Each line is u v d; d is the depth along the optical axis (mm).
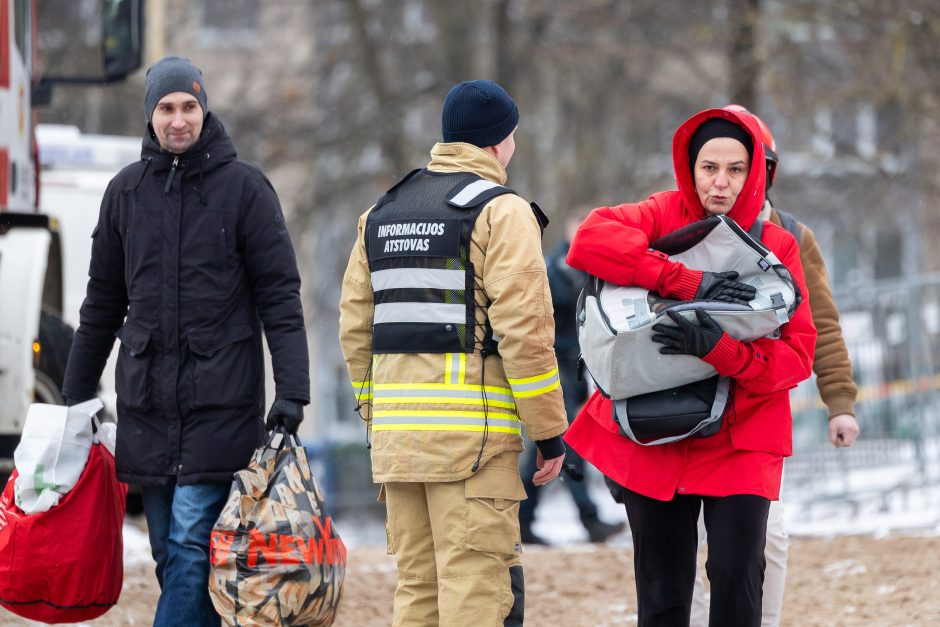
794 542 23000
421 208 12242
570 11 59156
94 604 13461
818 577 19500
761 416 11898
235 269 13055
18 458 13258
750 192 12180
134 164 13258
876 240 75438
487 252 11938
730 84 45094
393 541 12758
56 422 13305
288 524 12531
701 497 12508
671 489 11984
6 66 20375
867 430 26391
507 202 12039
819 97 42375
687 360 11570
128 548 22469
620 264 11867
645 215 12422
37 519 13102
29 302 19172
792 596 18516
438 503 12102
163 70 12906
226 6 73000
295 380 12992
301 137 61281
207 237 12930
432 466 11945
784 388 11750
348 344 12906
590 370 12000
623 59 59906
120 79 22531
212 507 13039
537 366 11836
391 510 12695
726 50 46000
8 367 19016
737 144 12148
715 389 11750
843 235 59625
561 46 61812
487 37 63594
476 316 12047
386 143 60812
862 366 26562
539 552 22938
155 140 13102
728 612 11797
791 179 54781
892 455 26094
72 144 31312
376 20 63188
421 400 12008
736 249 11828
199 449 12875
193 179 12992
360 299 12805
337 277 66375
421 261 12094
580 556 22359
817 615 17328
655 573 12219
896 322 26078
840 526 24688
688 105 61562
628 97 63000
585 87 64125
